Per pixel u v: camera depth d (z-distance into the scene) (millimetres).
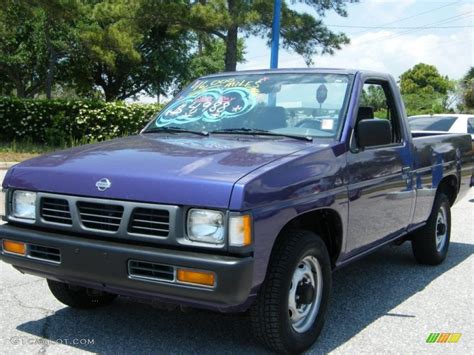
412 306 5035
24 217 3893
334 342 4188
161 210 3375
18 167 4027
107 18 23875
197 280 3250
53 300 4965
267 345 3771
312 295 3959
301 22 21938
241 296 3260
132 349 3975
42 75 35844
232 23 21547
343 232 4211
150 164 3656
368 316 4758
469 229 8531
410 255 6855
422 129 12242
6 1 19578
